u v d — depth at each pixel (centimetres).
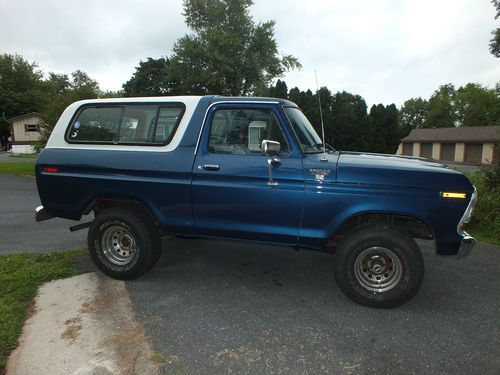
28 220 748
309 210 374
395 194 355
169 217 418
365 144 3506
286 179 375
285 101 416
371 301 372
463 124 6912
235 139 398
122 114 438
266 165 382
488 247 600
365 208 360
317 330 335
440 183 350
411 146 5422
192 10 3716
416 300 399
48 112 1523
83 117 455
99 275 452
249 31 3675
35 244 577
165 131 422
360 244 367
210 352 300
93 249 441
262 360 290
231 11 3666
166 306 377
